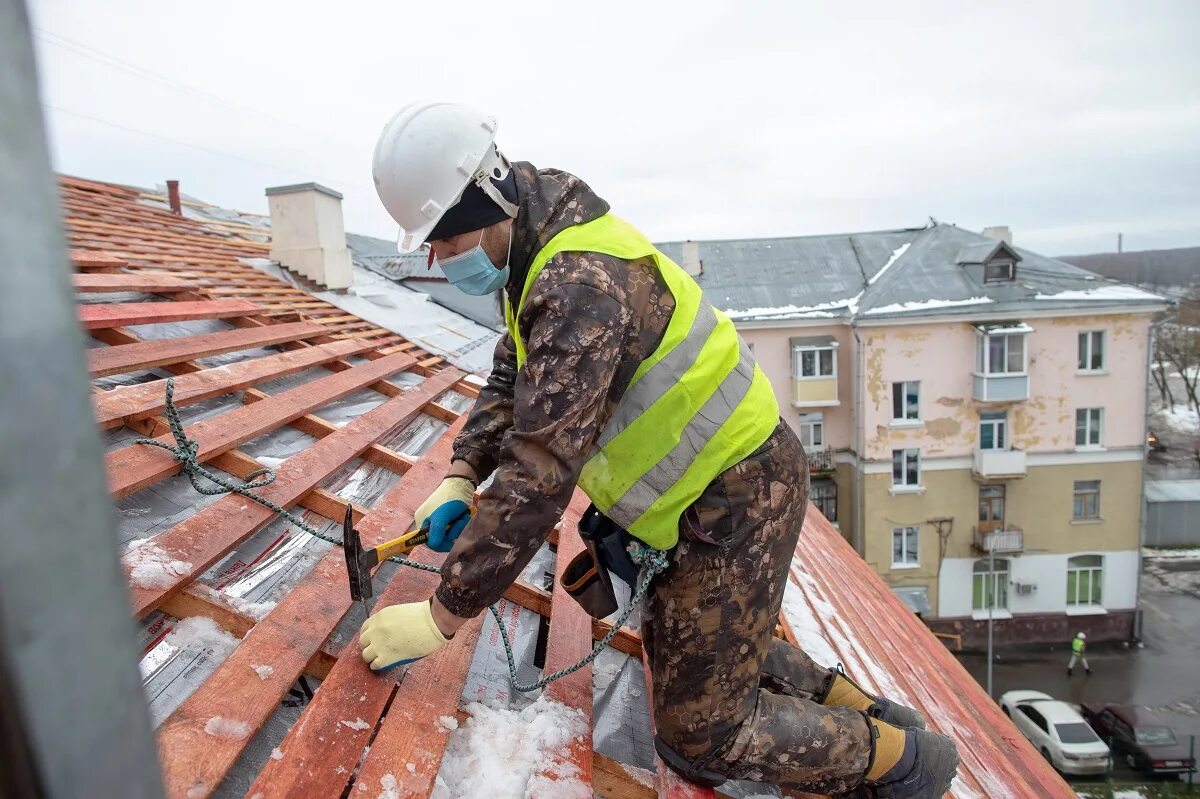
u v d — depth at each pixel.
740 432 1.64
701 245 19.23
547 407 1.39
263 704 1.44
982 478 15.98
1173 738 12.64
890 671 3.00
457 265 1.60
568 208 1.55
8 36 0.38
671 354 1.55
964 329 15.67
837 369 16.81
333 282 7.38
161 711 1.42
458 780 1.54
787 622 3.05
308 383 3.53
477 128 1.55
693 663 1.69
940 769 1.85
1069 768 12.18
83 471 0.43
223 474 2.38
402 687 1.65
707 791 1.80
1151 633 17.33
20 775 0.39
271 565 2.02
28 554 0.39
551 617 2.26
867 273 17.81
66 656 0.41
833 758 1.75
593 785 1.67
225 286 5.54
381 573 2.18
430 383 4.73
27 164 0.39
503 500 1.39
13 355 0.38
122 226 6.60
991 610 15.89
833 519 17.53
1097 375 15.70
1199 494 23.30
